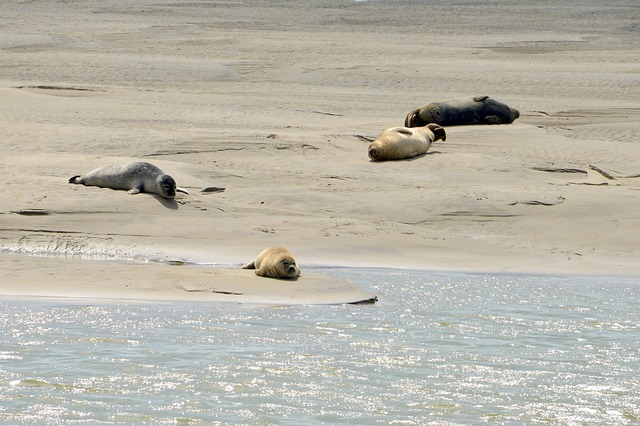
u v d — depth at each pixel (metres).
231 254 57.38
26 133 91.88
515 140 98.62
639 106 138.62
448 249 61.00
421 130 89.81
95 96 131.62
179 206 64.75
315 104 134.12
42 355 38.28
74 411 32.75
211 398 34.28
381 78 165.00
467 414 33.56
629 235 66.00
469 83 161.62
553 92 155.12
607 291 52.78
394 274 54.97
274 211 66.75
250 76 167.88
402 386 36.12
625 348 41.69
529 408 34.31
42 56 176.62
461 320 45.62
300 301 47.66
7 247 57.12
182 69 169.12
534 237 65.38
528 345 41.75
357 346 40.81
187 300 46.91
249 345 40.34
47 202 63.22
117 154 85.88
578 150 94.69
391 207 69.62
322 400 34.47
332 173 79.94
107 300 46.44
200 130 100.62
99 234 59.59
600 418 33.53
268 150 88.88
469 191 72.88
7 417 32.09
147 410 33.00
